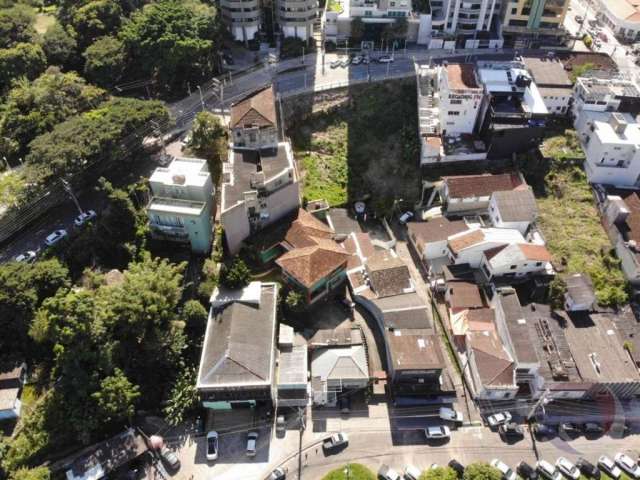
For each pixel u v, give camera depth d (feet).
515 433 212.84
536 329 237.45
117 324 211.00
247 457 207.62
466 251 261.65
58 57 329.93
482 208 291.79
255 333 222.89
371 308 250.78
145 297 213.25
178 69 331.98
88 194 272.92
